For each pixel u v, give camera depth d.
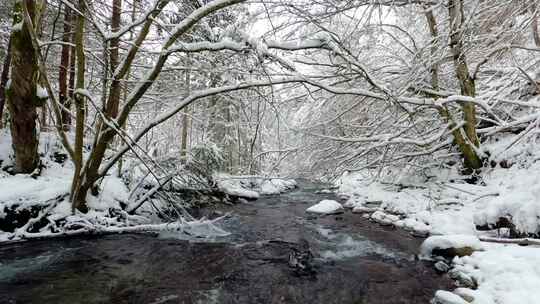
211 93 6.46
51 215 6.70
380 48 10.12
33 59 6.68
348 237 7.29
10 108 6.97
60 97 9.88
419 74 8.93
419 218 7.70
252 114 8.20
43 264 5.44
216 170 12.78
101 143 6.51
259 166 12.01
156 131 15.03
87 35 7.86
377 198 10.46
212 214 9.77
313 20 6.51
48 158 8.50
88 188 7.01
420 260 5.62
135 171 9.32
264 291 4.66
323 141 10.70
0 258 5.59
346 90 6.95
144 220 7.93
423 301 4.22
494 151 8.62
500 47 8.17
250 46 5.96
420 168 10.45
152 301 4.29
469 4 8.96
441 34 8.33
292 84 8.14
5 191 6.46
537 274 3.93
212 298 4.42
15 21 6.57
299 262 5.82
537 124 6.90
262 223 8.83
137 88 6.29
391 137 9.24
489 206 6.07
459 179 9.18
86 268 5.36
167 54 6.03
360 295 4.50
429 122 10.73
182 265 5.63
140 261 5.76
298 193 14.94
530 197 5.55
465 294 3.98
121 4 7.78
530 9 8.12
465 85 8.84
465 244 5.30
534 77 9.31
